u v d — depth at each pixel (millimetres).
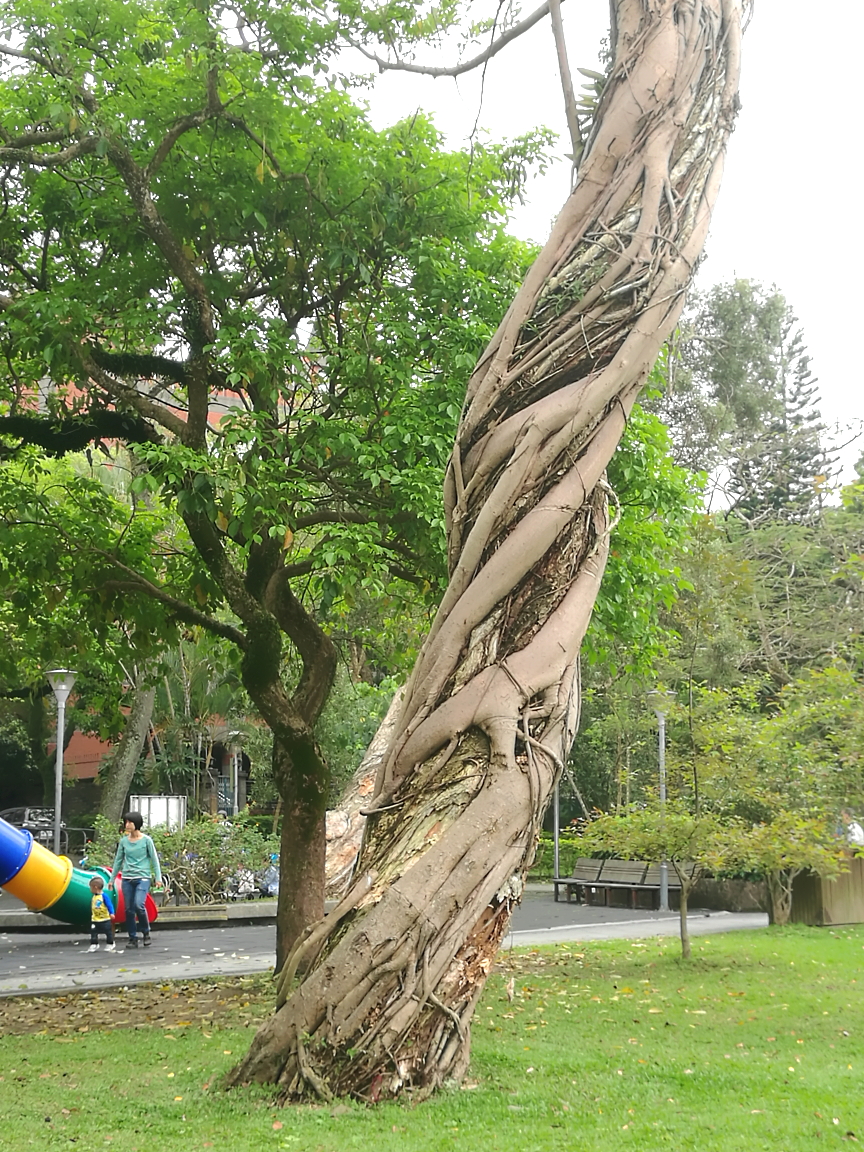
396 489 8969
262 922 17578
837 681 10938
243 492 8633
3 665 13234
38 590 11258
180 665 26203
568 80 5934
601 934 14727
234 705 27922
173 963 12156
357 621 15125
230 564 9688
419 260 9641
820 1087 5445
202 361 9648
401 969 4801
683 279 5508
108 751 33906
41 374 10477
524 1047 6668
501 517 5258
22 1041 7145
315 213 9773
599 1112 4766
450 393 9266
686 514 11398
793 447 34125
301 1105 4711
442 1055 4941
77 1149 4215
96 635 11836
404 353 9828
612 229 5469
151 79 9438
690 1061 6191
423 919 4812
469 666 5211
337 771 24500
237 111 9195
